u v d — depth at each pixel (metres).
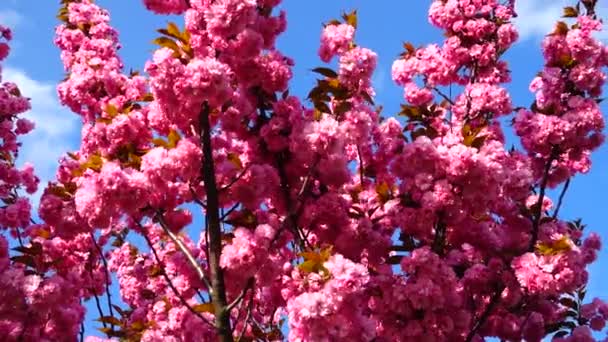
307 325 5.64
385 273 6.97
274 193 7.32
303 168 7.29
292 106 7.16
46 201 7.92
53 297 7.35
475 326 7.93
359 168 8.56
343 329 5.60
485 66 9.12
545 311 8.62
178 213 7.14
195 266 6.12
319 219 7.43
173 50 6.18
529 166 8.35
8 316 7.36
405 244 7.46
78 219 7.93
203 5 6.26
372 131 8.48
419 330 6.61
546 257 7.14
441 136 8.77
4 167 10.09
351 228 7.44
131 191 5.96
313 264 5.88
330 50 7.23
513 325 8.17
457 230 7.73
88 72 8.48
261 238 6.04
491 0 9.10
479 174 6.77
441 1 9.30
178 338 7.44
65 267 8.99
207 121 6.16
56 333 7.90
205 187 6.16
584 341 8.93
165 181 6.14
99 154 6.86
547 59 8.56
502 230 8.34
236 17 6.12
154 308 7.93
